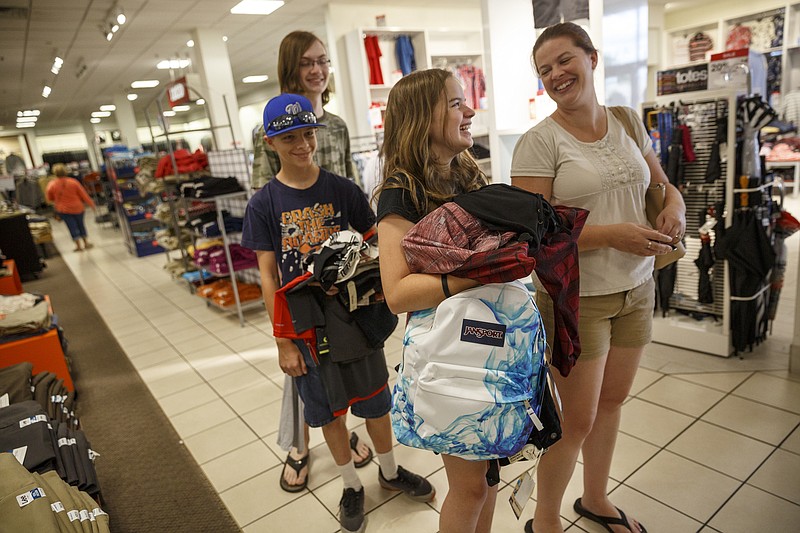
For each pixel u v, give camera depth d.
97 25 6.73
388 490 2.23
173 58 9.51
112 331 5.02
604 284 1.51
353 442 2.52
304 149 1.82
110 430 3.06
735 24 8.59
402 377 1.19
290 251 1.91
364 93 6.58
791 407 2.49
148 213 8.90
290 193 1.89
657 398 2.70
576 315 1.33
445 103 1.22
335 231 1.95
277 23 7.76
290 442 2.27
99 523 1.46
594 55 1.50
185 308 5.57
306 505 2.22
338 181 1.97
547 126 1.54
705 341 3.11
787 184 7.02
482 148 5.87
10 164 18.61
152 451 2.78
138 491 2.45
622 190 1.50
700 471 2.13
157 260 8.42
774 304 3.16
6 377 2.39
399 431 1.21
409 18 7.48
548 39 1.47
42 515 1.33
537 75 1.54
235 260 4.86
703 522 1.87
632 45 3.64
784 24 7.77
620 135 1.56
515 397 1.10
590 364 1.55
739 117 2.84
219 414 3.12
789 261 4.63
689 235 3.17
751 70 3.14
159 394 3.49
